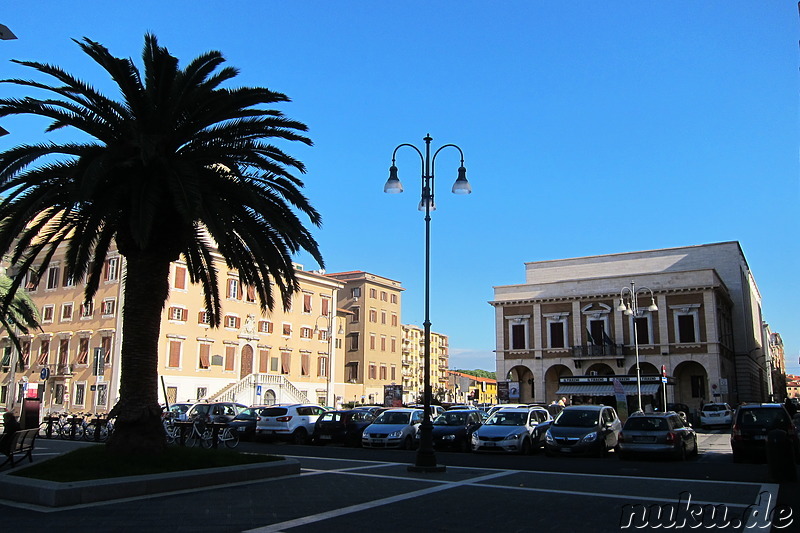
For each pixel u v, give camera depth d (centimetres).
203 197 1369
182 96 1432
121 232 1425
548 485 1309
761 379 7938
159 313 1433
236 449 2327
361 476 1434
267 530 845
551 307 5978
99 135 1423
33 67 1349
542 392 5859
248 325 5719
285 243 1644
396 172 1784
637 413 2114
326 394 6619
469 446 2386
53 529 842
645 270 6675
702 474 1562
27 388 4597
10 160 1301
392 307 9038
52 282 5447
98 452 1336
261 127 1532
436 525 888
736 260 6366
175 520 906
